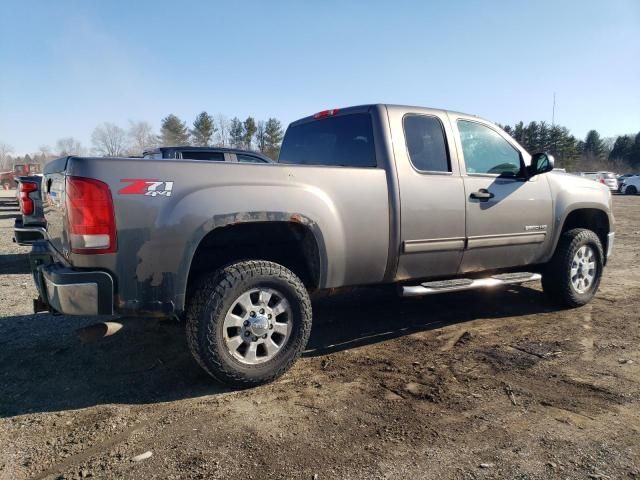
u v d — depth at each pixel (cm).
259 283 328
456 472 236
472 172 449
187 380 349
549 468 238
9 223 1529
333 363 378
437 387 332
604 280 681
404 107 421
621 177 4331
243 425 282
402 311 525
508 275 472
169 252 303
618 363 373
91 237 288
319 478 232
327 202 354
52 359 388
